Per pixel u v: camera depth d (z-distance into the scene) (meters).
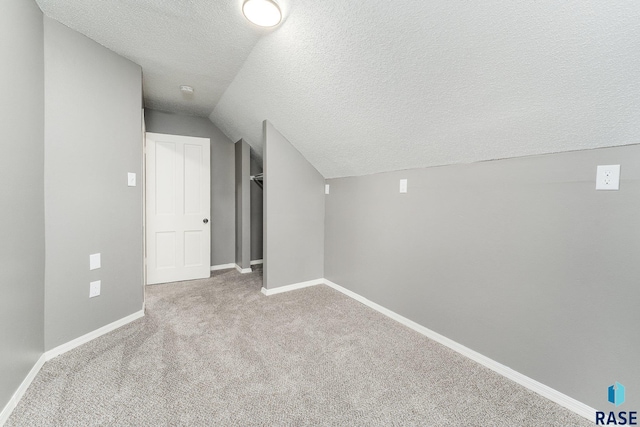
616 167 1.17
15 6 1.32
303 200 3.05
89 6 1.55
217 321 2.21
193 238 3.36
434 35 1.24
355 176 2.73
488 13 1.06
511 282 1.55
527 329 1.48
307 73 1.91
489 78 1.27
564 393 1.34
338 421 1.23
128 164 2.14
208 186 3.44
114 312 2.05
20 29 1.36
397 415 1.27
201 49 1.99
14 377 1.30
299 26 1.61
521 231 1.50
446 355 1.78
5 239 1.24
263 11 1.51
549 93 1.17
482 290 1.69
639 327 1.13
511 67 1.17
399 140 1.97
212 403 1.32
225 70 2.31
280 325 2.16
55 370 1.54
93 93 1.87
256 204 4.08
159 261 3.19
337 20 1.45
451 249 1.87
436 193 1.96
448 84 1.41
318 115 2.25
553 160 1.37
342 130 2.25
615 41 0.91
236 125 3.33
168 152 3.20
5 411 1.21
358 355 1.76
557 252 1.36
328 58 1.70
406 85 1.56
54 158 1.66
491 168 1.63
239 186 3.73
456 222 1.83
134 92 2.18
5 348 1.23
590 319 1.26
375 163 2.38
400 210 2.25
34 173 1.50
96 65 1.89
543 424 1.23
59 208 1.69
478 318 1.71
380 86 1.66
